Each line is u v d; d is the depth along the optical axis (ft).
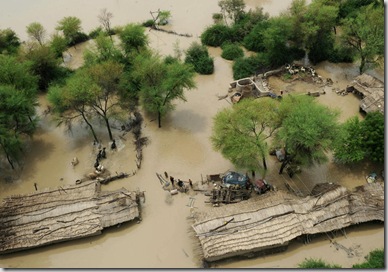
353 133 178.91
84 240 162.81
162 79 203.41
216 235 148.97
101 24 313.53
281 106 170.60
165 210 171.53
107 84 201.77
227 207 160.35
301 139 158.20
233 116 169.58
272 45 241.14
